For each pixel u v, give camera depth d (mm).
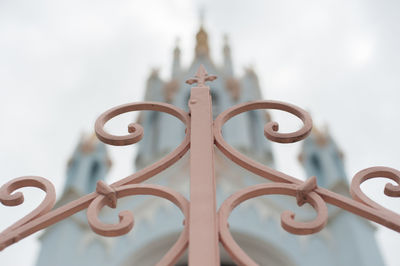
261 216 15945
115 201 2201
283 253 15078
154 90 26312
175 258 1948
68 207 2154
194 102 2619
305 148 20672
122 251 15555
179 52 27688
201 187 2137
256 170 2295
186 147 2422
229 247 1938
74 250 15680
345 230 15812
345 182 18125
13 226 2111
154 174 2318
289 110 2594
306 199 2170
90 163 19891
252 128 22422
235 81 24859
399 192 2258
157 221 16109
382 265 14758
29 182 2330
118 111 2629
